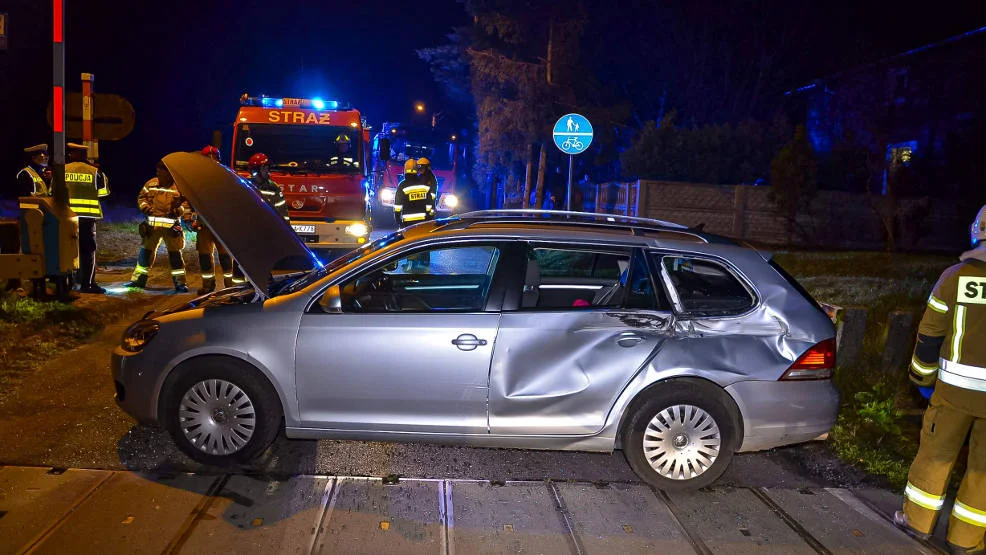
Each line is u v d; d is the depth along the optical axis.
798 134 19.23
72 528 4.14
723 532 4.49
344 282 5.01
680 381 4.89
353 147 13.82
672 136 22.00
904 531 4.60
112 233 17.78
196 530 4.20
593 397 4.90
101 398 6.24
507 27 23.89
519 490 4.94
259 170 10.61
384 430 4.97
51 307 8.55
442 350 4.88
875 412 6.13
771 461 5.60
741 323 4.95
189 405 4.96
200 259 10.51
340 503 4.62
